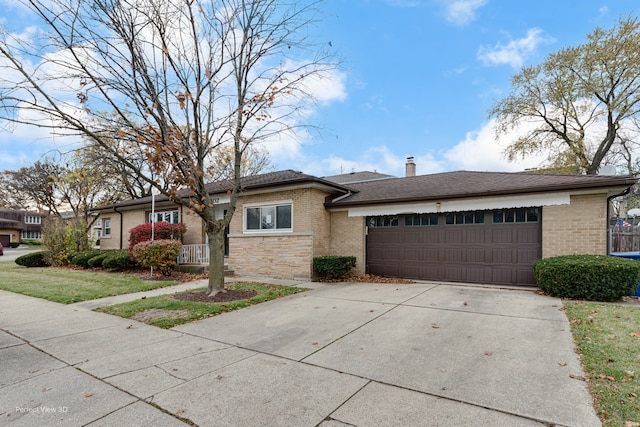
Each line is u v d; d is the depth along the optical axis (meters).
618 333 4.69
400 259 10.91
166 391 3.28
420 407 2.92
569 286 7.22
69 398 3.16
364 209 11.33
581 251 8.23
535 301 7.00
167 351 4.43
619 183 7.56
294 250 11.24
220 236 8.09
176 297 7.81
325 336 4.98
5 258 23.80
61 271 13.62
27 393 3.27
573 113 20.47
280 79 7.63
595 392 3.10
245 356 4.22
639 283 7.12
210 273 8.04
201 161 7.19
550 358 3.94
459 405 2.95
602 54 17.94
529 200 8.79
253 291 8.47
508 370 3.64
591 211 8.16
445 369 3.71
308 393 3.21
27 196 31.94
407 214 10.80
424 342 4.61
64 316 6.39
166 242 11.67
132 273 12.54
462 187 10.27
